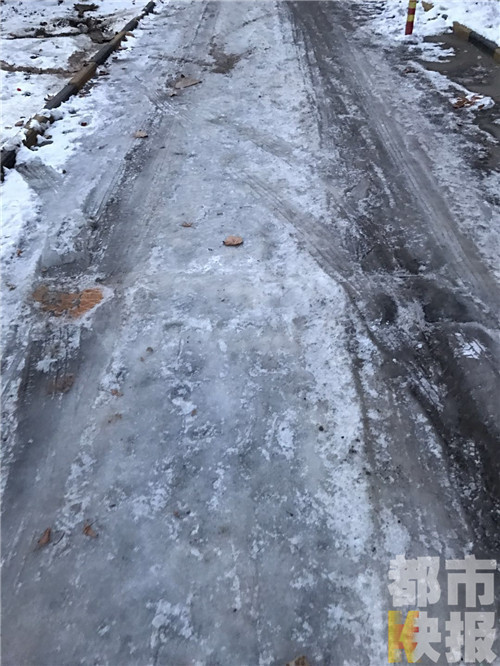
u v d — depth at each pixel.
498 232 4.67
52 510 2.91
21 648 2.41
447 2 10.20
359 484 2.95
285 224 4.96
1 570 2.68
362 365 3.60
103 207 5.33
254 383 3.53
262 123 6.84
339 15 10.99
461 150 5.93
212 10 11.73
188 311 4.08
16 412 3.42
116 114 7.24
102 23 11.35
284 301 4.13
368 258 4.49
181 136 6.63
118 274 4.48
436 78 7.74
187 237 4.87
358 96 7.36
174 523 2.82
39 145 6.46
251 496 2.92
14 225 5.04
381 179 5.53
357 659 2.35
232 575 2.61
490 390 3.33
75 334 3.94
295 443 3.17
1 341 3.91
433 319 3.89
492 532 2.74
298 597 2.53
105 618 2.49
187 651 2.38
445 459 3.05
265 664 2.33
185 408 3.40
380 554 2.67
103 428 3.30
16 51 9.66
